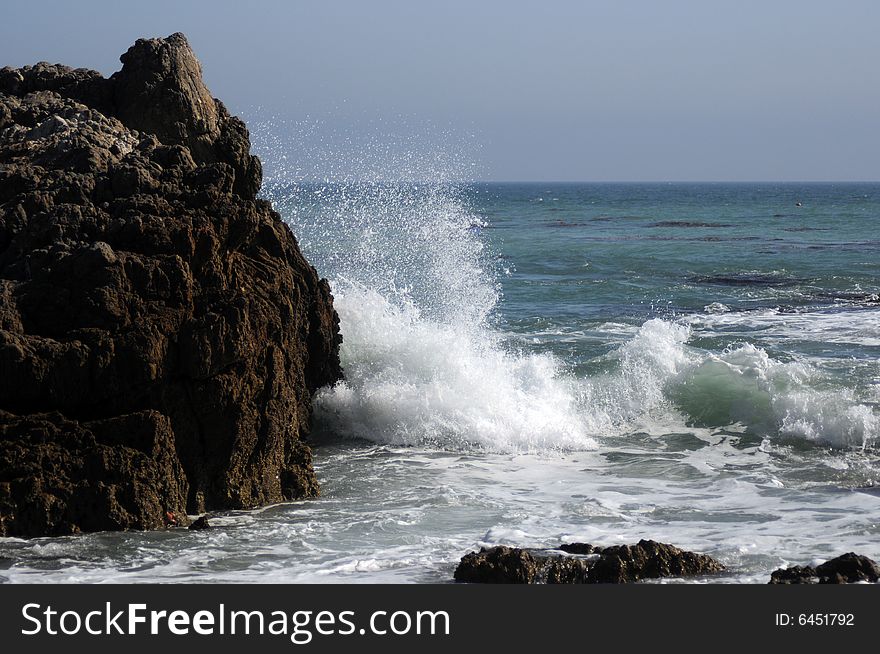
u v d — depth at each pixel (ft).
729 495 36.78
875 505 35.19
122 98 47.21
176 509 32.71
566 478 39.50
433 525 32.91
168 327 33.27
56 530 30.86
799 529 32.30
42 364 31.76
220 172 39.01
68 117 45.80
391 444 44.52
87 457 31.53
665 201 376.07
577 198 413.39
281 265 40.50
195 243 35.68
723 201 377.91
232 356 33.68
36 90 49.96
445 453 43.29
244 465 34.65
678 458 42.73
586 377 50.93
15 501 30.63
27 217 37.47
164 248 35.19
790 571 26.99
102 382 32.32
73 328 33.12
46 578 27.63
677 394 49.57
